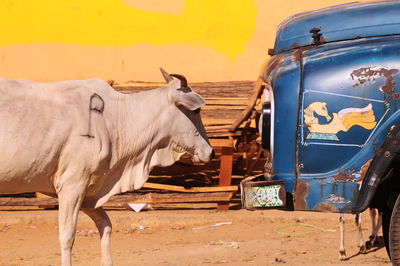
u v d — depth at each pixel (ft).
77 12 47.65
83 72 47.50
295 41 20.57
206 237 33.30
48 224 36.81
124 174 23.21
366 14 19.92
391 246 18.95
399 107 18.61
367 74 18.81
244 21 46.68
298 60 19.57
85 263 27.53
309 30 20.40
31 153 20.76
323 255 27.99
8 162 20.53
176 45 47.01
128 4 47.32
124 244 31.96
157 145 23.66
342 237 26.89
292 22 21.08
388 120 18.66
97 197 22.85
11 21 48.06
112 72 47.19
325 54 19.35
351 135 18.84
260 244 30.37
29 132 20.74
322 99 19.07
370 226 34.60
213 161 39.91
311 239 31.73
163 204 39.34
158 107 23.45
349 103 18.88
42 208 39.58
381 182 19.20
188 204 39.81
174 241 32.42
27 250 30.68
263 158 40.45
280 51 21.01
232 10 46.73
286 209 19.62
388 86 18.67
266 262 26.40
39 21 47.88
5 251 30.45
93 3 47.57
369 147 18.71
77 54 47.55
